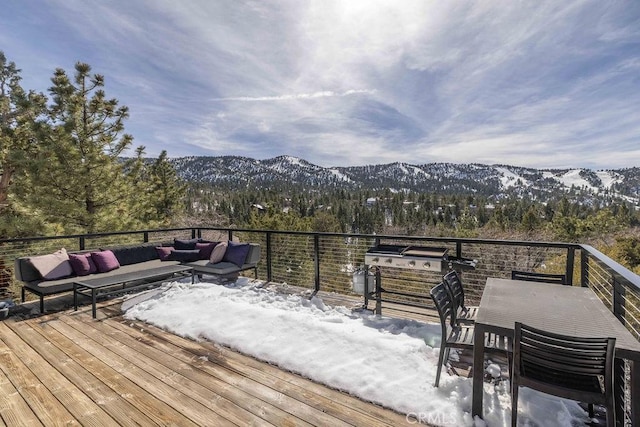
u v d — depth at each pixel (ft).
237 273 17.47
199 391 7.02
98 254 14.82
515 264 27.53
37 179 23.45
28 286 12.53
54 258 13.42
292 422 6.01
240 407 6.46
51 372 7.82
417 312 11.96
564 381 5.33
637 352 4.78
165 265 16.08
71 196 25.25
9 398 6.75
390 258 11.39
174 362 8.33
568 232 61.31
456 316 8.29
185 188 50.96
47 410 6.35
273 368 8.04
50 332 10.30
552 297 7.43
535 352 5.38
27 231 24.00
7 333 10.23
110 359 8.49
